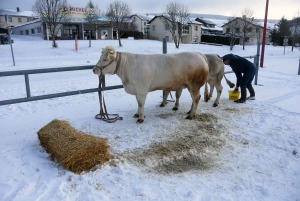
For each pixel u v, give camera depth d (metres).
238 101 7.27
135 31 49.62
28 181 3.26
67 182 3.26
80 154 3.50
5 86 9.62
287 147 4.45
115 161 3.77
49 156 3.90
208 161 3.94
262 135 4.91
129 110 6.33
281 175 3.59
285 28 60.91
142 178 3.41
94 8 43.78
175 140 4.61
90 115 5.87
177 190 3.18
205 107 6.75
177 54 5.52
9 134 4.75
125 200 2.97
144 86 5.21
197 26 52.62
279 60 26.19
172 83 5.43
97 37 43.09
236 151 4.27
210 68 6.69
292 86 10.16
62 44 30.91
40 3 35.31
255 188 3.29
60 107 6.56
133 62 5.19
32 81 10.66
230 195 3.12
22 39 38.59
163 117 5.85
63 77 11.66
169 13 41.06
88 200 2.95
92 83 10.16
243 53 35.62
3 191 3.07
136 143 4.43
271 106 6.89
